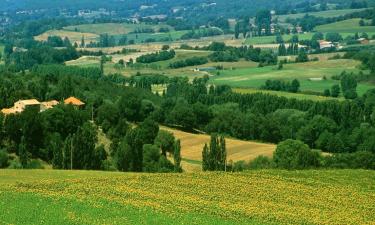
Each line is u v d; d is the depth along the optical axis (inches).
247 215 3690.9
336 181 4970.5
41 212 3518.7
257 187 4532.5
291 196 4291.3
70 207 3686.0
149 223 3405.5
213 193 4286.4
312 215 3767.2
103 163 6397.6
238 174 5019.7
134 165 6333.7
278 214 3735.2
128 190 4232.3
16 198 3878.0
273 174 5108.3
